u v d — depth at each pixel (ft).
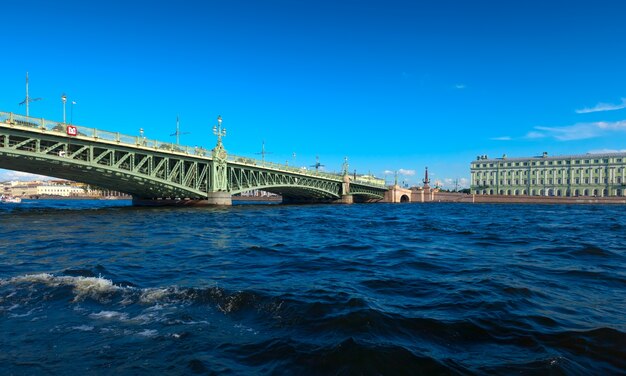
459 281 36.01
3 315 25.05
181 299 28.60
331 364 18.22
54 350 19.92
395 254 53.67
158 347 20.27
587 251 56.24
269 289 31.60
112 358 19.04
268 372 17.65
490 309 26.68
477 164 577.84
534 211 222.28
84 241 64.08
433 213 192.65
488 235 81.25
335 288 32.53
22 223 102.01
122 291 30.35
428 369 17.88
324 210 219.82
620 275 38.93
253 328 23.07
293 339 21.13
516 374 17.37
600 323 23.90
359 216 158.30
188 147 194.90
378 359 18.53
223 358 19.02
